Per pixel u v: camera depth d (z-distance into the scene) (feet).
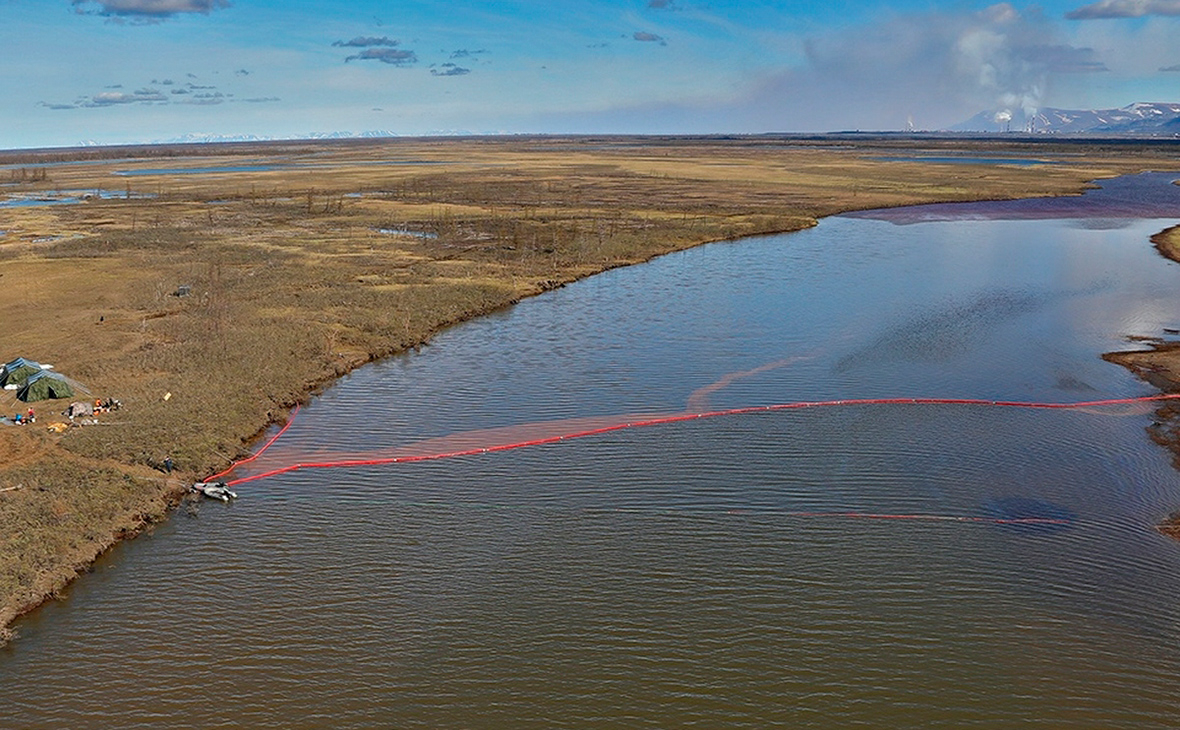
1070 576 99.30
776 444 136.56
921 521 112.06
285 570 101.71
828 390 162.09
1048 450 133.28
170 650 87.40
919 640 88.28
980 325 206.28
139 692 81.51
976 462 129.29
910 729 76.74
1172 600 94.73
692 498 118.62
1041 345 189.57
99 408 143.64
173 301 224.33
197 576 100.68
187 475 125.08
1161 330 200.64
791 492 120.06
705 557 103.65
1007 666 84.58
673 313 224.12
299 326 199.72
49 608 94.73
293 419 150.92
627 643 88.07
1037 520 112.16
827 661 85.30
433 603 94.94
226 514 115.65
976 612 92.79
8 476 116.37
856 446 135.44
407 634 89.76
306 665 85.15
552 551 105.40
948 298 234.58
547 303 239.71
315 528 111.75
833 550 104.94
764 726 77.25
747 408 152.87
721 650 86.99
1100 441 136.46
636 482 123.65
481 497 119.75
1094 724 77.25
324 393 164.55
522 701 80.33
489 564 102.63
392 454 135.03
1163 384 162.71
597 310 229.66
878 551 104.68
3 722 77.46
